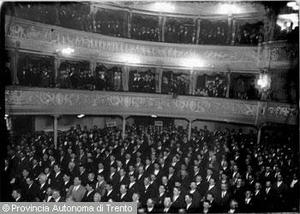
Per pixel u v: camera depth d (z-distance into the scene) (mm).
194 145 8875
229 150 8711
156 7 9438
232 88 9344
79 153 8672
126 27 9602
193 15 9438
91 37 9375
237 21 8930
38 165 8312
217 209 7953
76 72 9383
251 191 8047
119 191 8195
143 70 9984
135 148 8883
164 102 9727
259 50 8750
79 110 9297
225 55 9352
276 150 8266
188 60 9805
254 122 8836
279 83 8375
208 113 9531
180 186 8203
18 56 8445
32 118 8656
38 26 8625
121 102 9578
